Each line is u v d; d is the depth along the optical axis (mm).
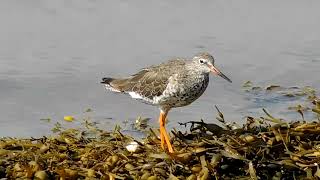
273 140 9117
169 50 17000
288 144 9086
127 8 20438
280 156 8961
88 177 8359
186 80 10469
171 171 8477
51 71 15367
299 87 14836
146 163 8773
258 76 15508
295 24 19328
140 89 10891
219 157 8539
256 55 16875
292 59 16641
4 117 12672
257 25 19234
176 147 9617
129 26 18844
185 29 18719
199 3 21156
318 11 20422
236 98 14117
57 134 11656
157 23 19219
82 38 17797
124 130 12188
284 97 14188
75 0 21000
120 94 14211
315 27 19047
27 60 15977
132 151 9219
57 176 8523
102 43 17438
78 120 12664
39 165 8539
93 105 13531
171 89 10469
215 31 18641
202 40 17859
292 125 9672
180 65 10648
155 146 9719
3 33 17797
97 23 19094
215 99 14039
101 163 8656
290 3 21234
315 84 15023
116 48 17125
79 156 9188
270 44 17656
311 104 13727
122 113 13172
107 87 11609
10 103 13406
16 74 15070
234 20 19625
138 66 15828
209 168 8461
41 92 14109
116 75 15219
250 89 14688
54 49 16828
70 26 18703
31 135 11820
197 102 13836
